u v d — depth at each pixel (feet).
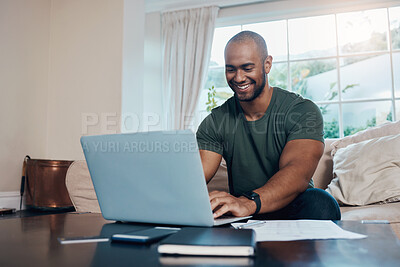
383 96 10.46
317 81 11.02
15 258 1.44
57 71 10.27
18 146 9.30
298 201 3.48
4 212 8.20
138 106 10.21
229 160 4.95
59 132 10.07
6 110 9.00
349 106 10.71
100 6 9.98
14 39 9.28
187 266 1.29
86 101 9.86
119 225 2.38
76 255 1.48
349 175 6.37
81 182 5.15
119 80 9.55
